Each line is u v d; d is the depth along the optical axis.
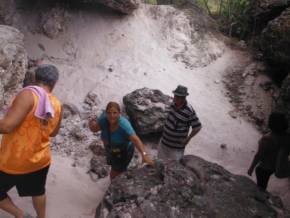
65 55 8.10
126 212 3.71
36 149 3.33
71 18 8.57
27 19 8.32
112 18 8.92
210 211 3.92
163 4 10.56
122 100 7.25
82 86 7.47
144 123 6.37
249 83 8.39
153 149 6.45
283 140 4.58
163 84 7.88
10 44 6.23
